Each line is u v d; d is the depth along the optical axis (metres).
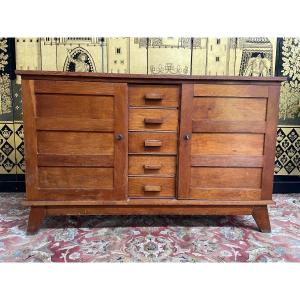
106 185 1.33
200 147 1.32
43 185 1.31
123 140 1.29
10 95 1.84
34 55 1.81
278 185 1.97
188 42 1.82
